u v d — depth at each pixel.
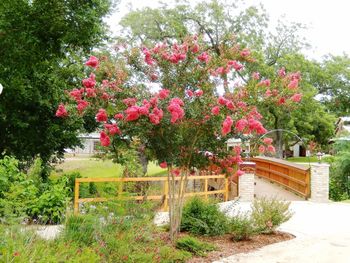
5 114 12.34
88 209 6.50
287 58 28.33
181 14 25.73
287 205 8.22
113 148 6.81
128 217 6.19
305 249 6.84
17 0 8.77
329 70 34.50
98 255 4.69
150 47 6.98
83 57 13.55
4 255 3.62
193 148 6.80
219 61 6.70
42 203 7.93
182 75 6.64
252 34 26.83
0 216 5.86
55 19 8.95
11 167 8.41
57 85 13.06
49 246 4.54
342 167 15.78
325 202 12.74
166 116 6.06
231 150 6.93
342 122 35.84
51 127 13.17
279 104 6.84
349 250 6.80
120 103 6.25
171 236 6.77
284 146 39.12
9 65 9.80
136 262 5.03
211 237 7.47
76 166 25.89
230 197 13.35
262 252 6.62
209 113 6.33
